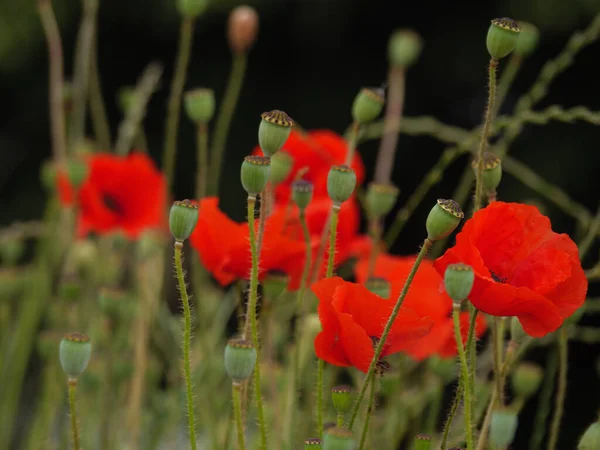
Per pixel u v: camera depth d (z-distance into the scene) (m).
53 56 1.64
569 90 3.54
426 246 1.12
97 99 1.58
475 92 3.65
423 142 3.50
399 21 3.70
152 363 1.46
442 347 1.28
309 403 1.33
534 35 1.40
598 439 1.16
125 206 1.56
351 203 1.31
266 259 1.23
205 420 1.38
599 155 3.31
